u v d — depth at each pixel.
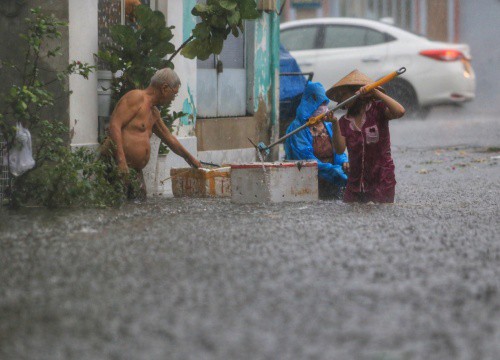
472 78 57.16
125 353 11.82
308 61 57.28
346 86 26.50
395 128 54.38
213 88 34.78
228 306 13.76
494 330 12.70
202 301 14.02
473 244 18.75
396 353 11.76
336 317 13.20
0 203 24.50
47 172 24.28
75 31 26.19
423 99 56.59
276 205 24.94
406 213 23.19
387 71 56.44
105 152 25.81
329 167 28.39
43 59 26.16
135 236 19.28
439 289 14.78
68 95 25.92
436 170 37.62
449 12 77.81
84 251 17.72
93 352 11.88
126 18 29.20
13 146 24.22
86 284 15.16
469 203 26.91
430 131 52.91
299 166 26.14
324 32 57.59
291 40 57.94
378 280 15.33
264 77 37.50
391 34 56.94
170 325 12.88
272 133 37.97
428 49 56.38
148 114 26.16
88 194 24.00
